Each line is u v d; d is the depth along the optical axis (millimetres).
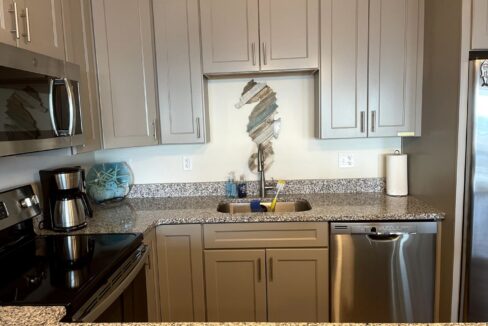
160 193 2666
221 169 2645
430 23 2084
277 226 2055
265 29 2193
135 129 2225
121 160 2666
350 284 2057
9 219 1629
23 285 1257
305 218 2025
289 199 2475
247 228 2070
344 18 2166
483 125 1781
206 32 2219
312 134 2574
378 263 2033
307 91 2543
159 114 2299
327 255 2051
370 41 2172
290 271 2080
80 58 1945
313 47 2191
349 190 2588
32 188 1836
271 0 2180
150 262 1987
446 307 1964
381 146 2562
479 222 1835
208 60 2236
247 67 2225
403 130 2229
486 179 1808
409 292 2049
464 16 1755
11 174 1783
